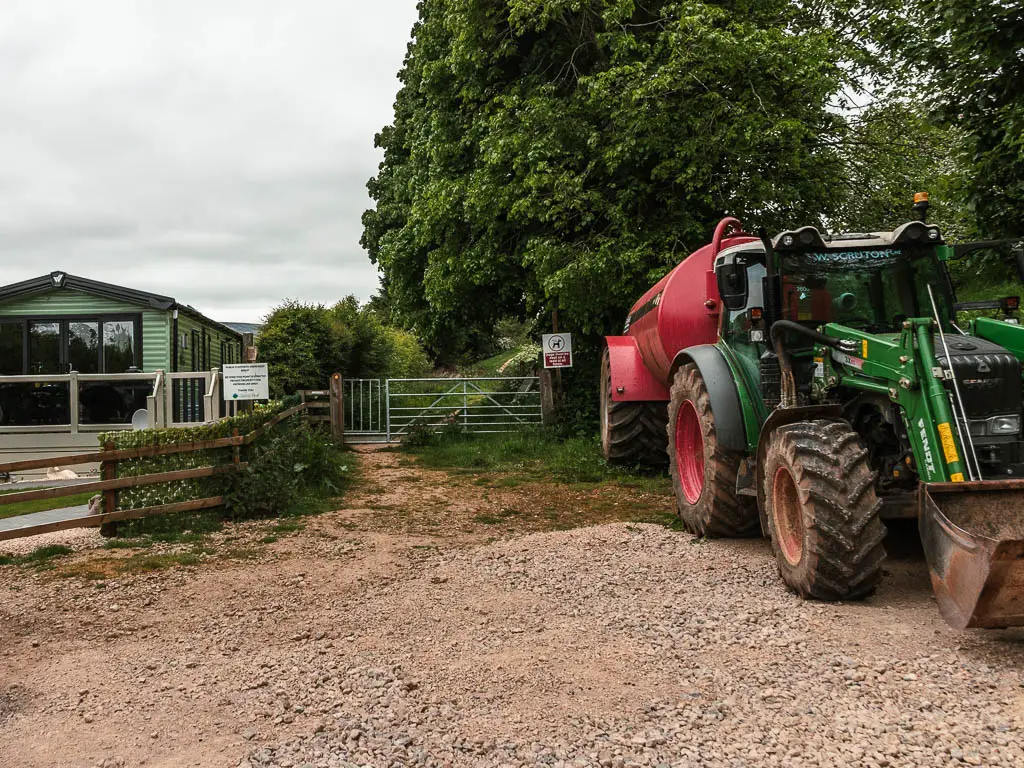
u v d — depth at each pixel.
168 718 3.46
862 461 4.66
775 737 3.09
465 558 6.27
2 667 4.17
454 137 15.58
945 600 3.92
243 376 11.34
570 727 3.24
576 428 15.00
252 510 8.15
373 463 13.17
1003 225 8.01
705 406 6.47
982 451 4.52
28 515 8.70
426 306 17.86
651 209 13.72
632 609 4.79
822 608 4.56
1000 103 7.53
